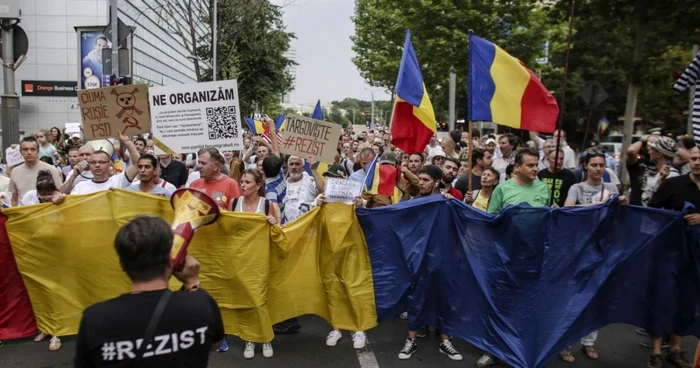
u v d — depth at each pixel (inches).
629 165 310.2
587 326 195.9
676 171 275.9
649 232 195.9
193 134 261.7
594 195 227.1
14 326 205.6
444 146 424.5
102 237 200.7
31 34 1304.1
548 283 189.0
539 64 971.3
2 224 201.3
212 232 199.8
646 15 460.4
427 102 266.4
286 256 207.3
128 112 237.1
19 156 337.4
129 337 83.4
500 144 390.9
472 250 199.5
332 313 212.5
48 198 207.2
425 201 208.4
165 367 84.5
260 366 196.9
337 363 200.4
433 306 207.8
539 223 186.7
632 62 484.7
